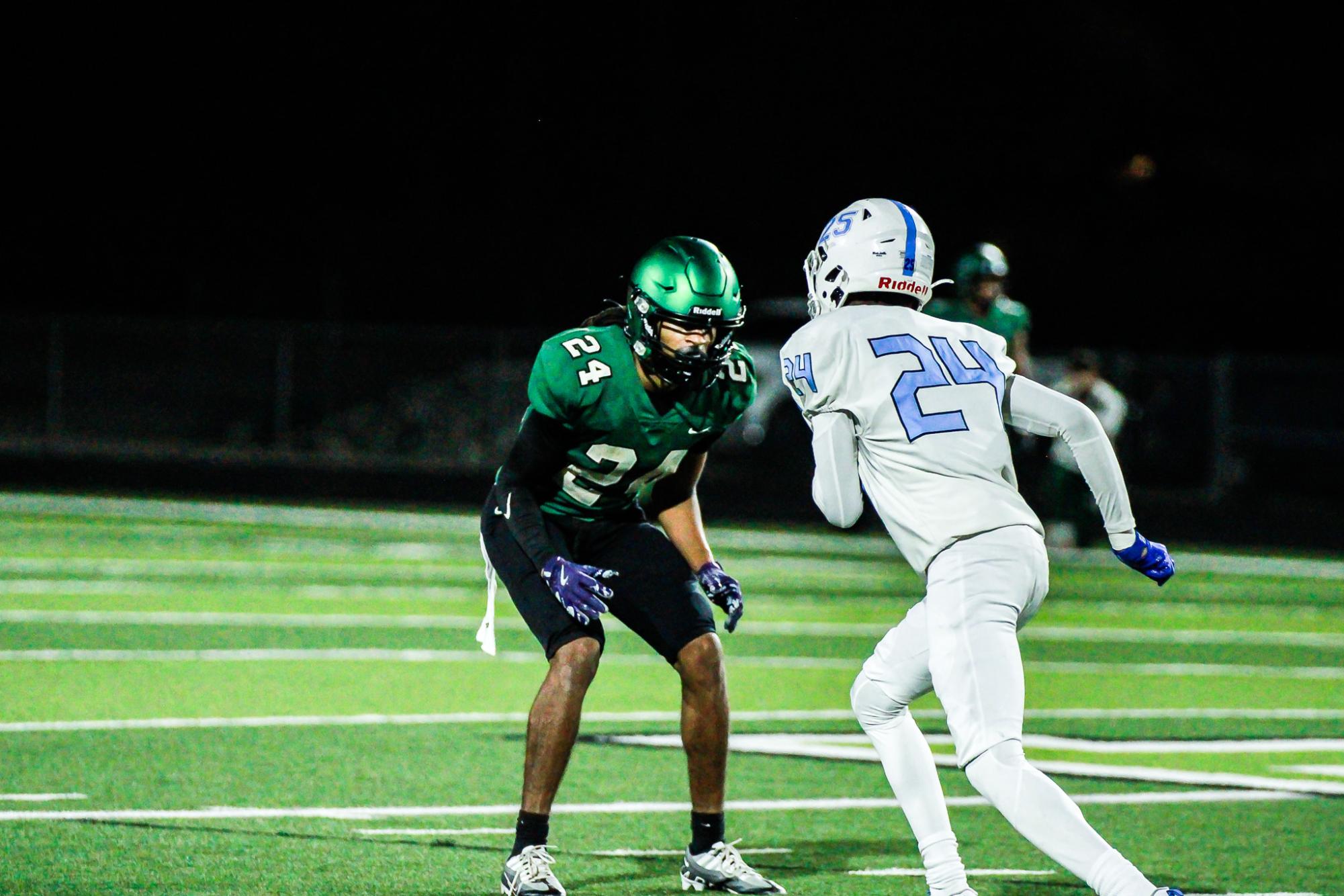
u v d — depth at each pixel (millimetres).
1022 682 13039
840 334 13633
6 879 14570
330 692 25344
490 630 15898
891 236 14008
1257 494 81938
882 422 13461
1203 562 55781
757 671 29125
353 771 19719
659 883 15305
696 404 15258
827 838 17250
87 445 84062
